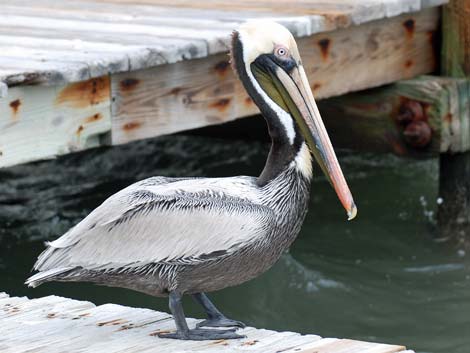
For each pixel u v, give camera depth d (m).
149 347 6.33
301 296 11.26
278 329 10.59
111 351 6.27
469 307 11.12
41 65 9.06
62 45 10.09
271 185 6.60
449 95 12.02
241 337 6.46
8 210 13.40
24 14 12.12
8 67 8.99
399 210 13.59
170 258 6.38
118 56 9.30
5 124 8.80
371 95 12.38
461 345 10.34
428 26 12.35
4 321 6.85
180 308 6.51
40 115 9.02
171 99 9.88
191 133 14.35
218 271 6.47
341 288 11.44
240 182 6.64
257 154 15.47
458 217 12.69
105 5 12.59
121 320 6.85
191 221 6.40
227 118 10.35
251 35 6.80
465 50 12.25
